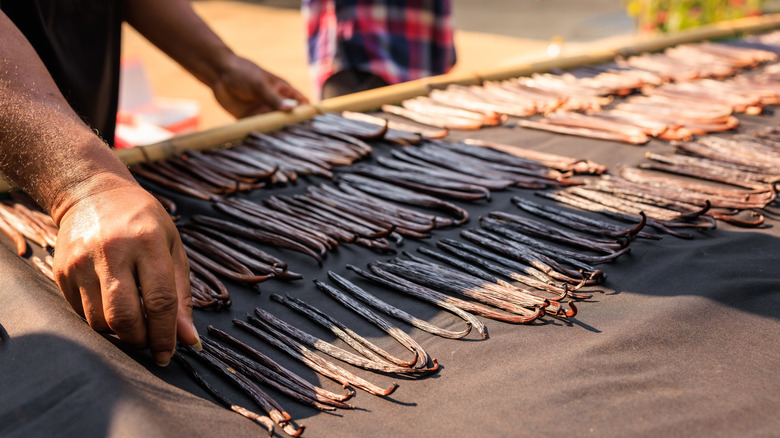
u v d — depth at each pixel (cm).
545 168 175
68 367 86
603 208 153
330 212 156
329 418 92
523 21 964
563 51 682
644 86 257
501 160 182
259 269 131
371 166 182
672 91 248
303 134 204
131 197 98
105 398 82
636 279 123
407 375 100
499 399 92
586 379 94
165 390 89
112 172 101
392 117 230
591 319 111
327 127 208
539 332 108
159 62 753
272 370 102
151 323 94
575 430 85
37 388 85
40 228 141
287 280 128
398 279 125
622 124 208
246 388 97
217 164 180
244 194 168
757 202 153
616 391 92
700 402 90
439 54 302
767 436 83
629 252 133
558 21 947
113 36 197
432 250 138
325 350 106
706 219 146
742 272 123
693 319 108
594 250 134
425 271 127
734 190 160
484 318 114
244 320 116
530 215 153
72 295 97
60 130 101
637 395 91
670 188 163
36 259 129
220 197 162
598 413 88
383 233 136
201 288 123
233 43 831
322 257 136
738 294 115
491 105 231
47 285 114
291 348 107
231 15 1041
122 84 378
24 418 81
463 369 100
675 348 102
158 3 214
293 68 698
